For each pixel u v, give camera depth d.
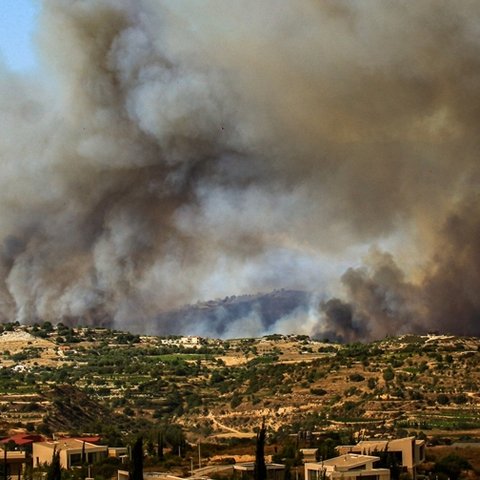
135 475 180.00
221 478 199.12
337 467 192.62
